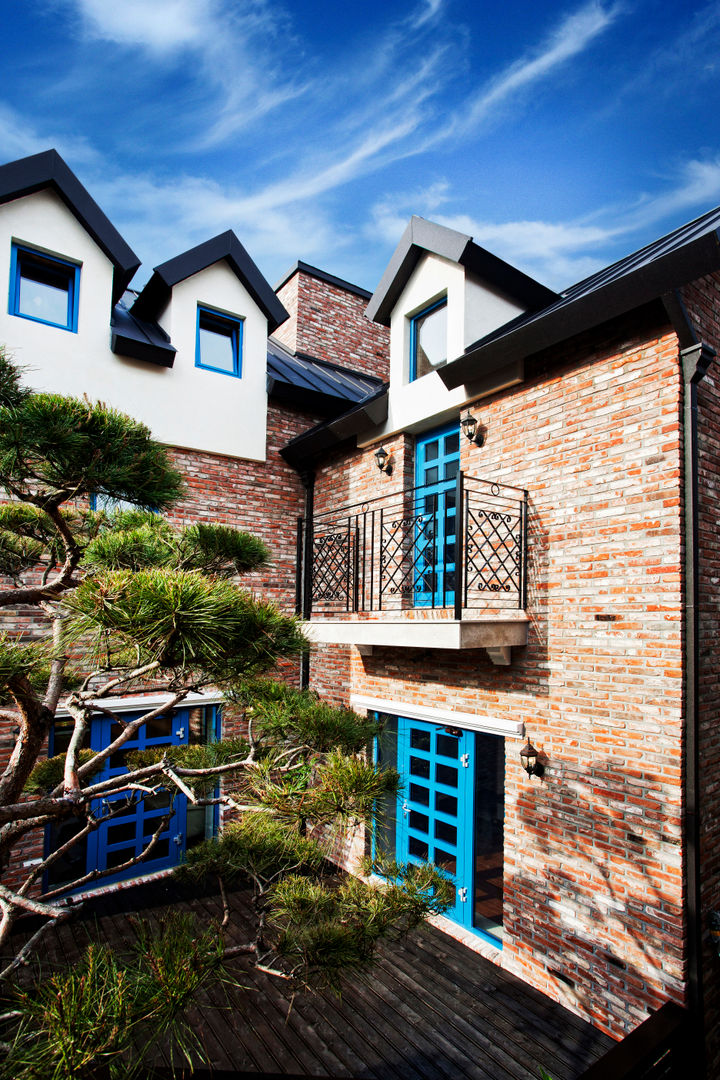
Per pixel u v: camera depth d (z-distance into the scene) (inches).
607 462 167.2
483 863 204.8
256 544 138.3
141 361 261.4
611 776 158.1
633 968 149.4
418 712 220.2
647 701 152.0
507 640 179.0
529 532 187.8
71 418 85.4
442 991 169.8
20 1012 74.5
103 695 115.5
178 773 116.2
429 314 250.1
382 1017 157.9
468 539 195.6
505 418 201.6
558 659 174.4
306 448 291.0
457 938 198.4
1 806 90.4
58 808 95.3
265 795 107.4
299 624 102.7
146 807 248.8
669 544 150.6
